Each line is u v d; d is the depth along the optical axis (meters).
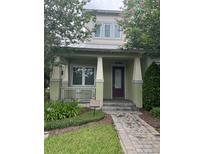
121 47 10.55
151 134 6.06
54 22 8.29
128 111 10.43
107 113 9.79
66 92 11.18
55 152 4.42
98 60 10.92
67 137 5.55
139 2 8.03
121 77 13.33
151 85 9.88
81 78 12.64
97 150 4.59
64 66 11.42
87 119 7.62
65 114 8.12
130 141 5.35
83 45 11.33
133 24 8.23
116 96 13.23
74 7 8.58
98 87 10.81
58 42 8.75
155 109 8.62
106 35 13.31
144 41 7.59
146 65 11.52
